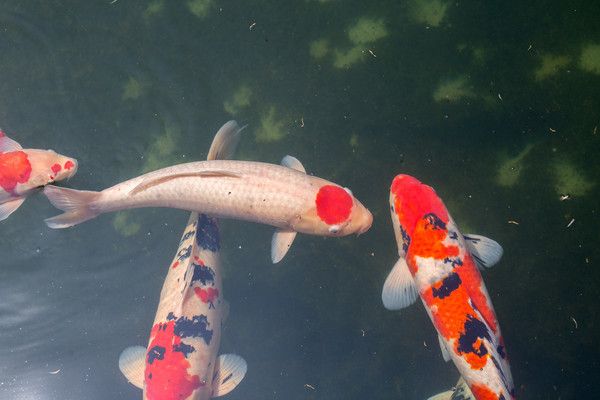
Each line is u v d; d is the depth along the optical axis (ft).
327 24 6.50
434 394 6.04
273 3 6.61
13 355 6.39
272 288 6.39
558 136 5.94
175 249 6.38
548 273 5.86
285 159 5.96
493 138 6.06
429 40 6.29
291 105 6.44
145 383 5.57
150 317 6.40
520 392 5.88
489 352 5.12
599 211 5.80
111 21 6.81
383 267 6.17
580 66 5.96
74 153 6.57
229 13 6.68
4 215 5.99
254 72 6.56
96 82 6.72
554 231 5.87
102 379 6.38
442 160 6.12
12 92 6.66
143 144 6.59
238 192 5.59
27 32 6.79
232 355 5.91
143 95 6.66
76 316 6.44
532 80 6.04
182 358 5.54
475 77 6.16
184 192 5.66
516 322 5.91
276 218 5.65
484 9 6.21
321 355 6.32
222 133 5.88
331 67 6.43
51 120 6.63
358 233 5.74
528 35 6.09
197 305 5.67
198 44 6.68
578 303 5.80
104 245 6.50
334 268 6.29
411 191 5.47
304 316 6.36
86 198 5.72
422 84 6.24
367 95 6.33
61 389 6.38
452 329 5.23
